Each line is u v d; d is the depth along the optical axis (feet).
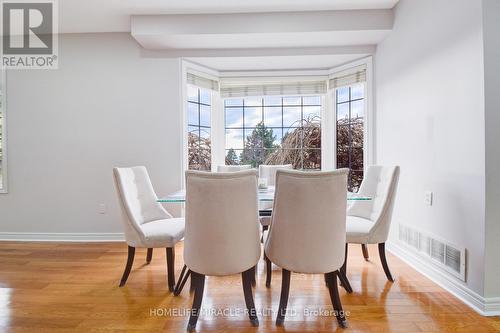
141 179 7.88
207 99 11.57
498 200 5.28
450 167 6.17
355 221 7.29
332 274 5.20
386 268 6.78
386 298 6.00
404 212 8.07
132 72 10.06
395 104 8.55
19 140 10.19
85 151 10.15
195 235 5.02
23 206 10.28
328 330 4.98
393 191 6.47
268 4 8.37
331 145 11.41
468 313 5.41
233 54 10.05
